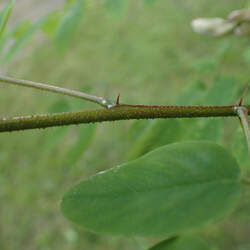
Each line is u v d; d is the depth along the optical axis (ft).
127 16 2.02
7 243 1.30
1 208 1.38
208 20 0.63
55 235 1.24
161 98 1.46
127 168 0.25
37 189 1.38
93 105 0.55
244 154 0.41
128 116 0.34
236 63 1.17
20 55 2.14
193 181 0.25
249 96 0.56
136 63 1.69
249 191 0.90
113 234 0.24
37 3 2.32
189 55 1.57
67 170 1.38
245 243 0.97
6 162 1.48
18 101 1.70
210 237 1.01
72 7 0.57
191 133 0.48
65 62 1.93
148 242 0.97
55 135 0.52
